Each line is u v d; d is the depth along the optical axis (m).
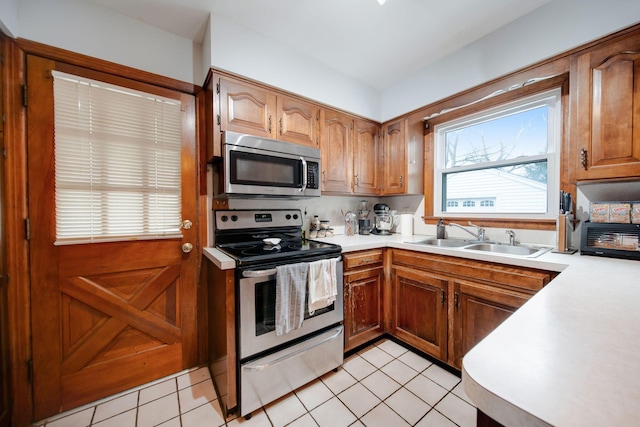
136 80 1.62
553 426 0.32
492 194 2.13
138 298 1.63
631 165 1.25
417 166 2.48
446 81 2.06
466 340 1.61
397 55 2.05
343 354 1.80
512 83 1.73
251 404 1.38
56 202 1.41
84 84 1.46
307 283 1.59
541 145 1.85
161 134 1.70
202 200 1.85
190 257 1.81
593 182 1.45
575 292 0.84
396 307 2.03
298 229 2.28
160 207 1.70
